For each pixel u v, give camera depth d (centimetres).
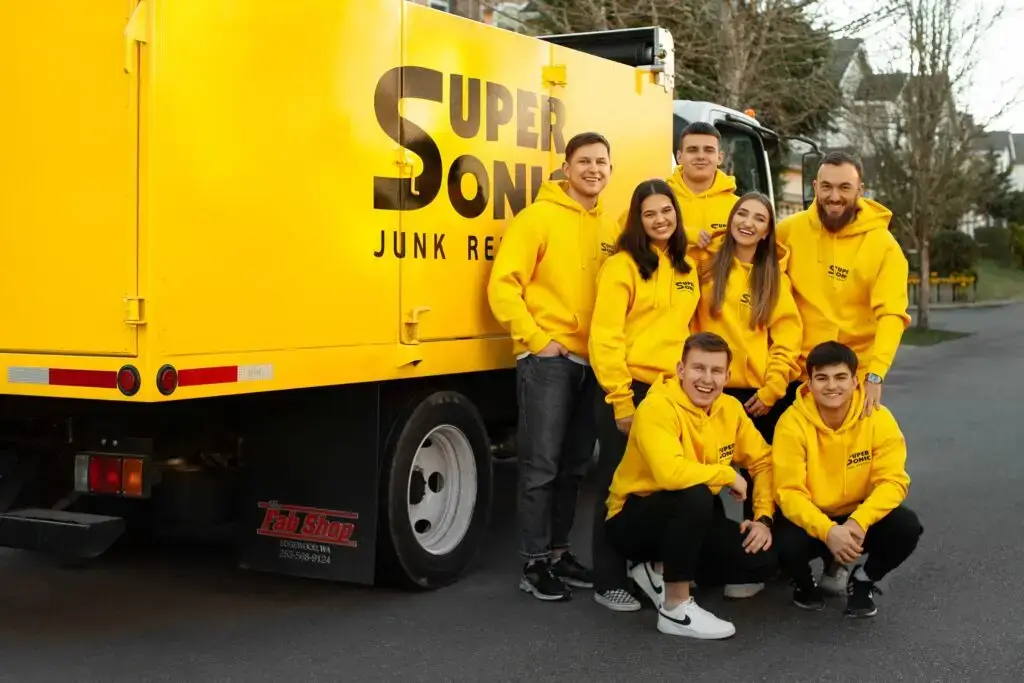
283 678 442
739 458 532
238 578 585
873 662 466
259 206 455
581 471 579
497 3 1572
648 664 462
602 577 538
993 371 1666
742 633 503
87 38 427
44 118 437
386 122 515
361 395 522
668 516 495
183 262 427
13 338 449
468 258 570
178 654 468
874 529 516
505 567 612
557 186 563
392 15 517
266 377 459
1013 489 820
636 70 719
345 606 538
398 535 536
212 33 434
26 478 498
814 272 571
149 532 652
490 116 584
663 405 496
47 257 439
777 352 553
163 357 421
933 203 2361
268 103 457
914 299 3591
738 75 1488
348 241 496
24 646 477
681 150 588
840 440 513
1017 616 527
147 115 415
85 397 433
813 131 2108
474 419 585
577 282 559
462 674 448
